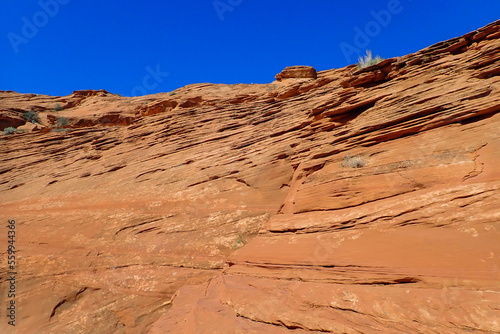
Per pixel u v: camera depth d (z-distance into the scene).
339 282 4.56
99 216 11.54
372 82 11.12
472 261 3.86
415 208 5.25
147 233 9.72
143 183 13.94
